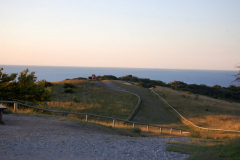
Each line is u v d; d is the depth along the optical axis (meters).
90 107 40.12
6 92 23.20
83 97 50.25
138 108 42.53
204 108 42.53
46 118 13.46
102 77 104.88
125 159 6.97
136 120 35.06
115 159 6.91
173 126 31.03
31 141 8.16
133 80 103.56
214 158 7.02
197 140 11.69
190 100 49.38
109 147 8.38
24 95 24.53
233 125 29.78
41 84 27.31
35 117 13.28
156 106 45.03
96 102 45.25
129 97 51.09
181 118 36.31
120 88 64.06
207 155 7.41
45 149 7.37
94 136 10.49
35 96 25.72
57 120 13.30
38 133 9.56
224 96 88.81
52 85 62.84
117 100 47.88
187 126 31.64
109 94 54.16
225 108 43.66
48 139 8.70
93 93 55.09
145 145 9.14
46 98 26.66
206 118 34.94
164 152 7.98
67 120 13.69
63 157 6.71
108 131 13.14
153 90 61.50
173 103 45.78
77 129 11.80
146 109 42.47
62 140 8.77
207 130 26.64
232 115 37.94
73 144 8.34
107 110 39.12
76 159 6.63
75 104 41.91
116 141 9.65
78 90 57.69
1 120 10.51
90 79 82.25
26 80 26.03
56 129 10.91
